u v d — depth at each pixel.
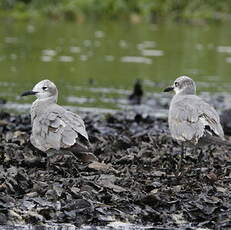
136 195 12.01
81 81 24.03
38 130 12.68
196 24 39.84
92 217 11.37
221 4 43.19
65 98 21.50
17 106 20.47
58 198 11.74
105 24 38.50
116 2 41.34
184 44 32.16
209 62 27.98
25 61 26.94
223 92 23.05
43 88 14.00
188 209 11.72
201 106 13.16
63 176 12.93
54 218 11.32
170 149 15.20
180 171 13.51
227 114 18.41
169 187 12.52
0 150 14.05
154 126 18.39
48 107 13.29
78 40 32.22
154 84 24.03
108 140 15.71
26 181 12.15
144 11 41.34
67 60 27.48
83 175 13.04
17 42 30.95
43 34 33.62
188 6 42.16
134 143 15.61
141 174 13.20
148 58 28.45
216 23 40.44
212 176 13.02
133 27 37.59
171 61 27.94
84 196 11.84
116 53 29.30
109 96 22.14
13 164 13.39
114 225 11.30
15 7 39.84
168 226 11.37
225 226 11.34
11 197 11.54
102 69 26.08
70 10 39.94
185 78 14.49
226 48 31.50
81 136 12.41
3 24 36.47
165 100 22.00
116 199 11.86
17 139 15.11
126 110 20.45
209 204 11.87
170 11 41.62
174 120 13.23
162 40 33.19
